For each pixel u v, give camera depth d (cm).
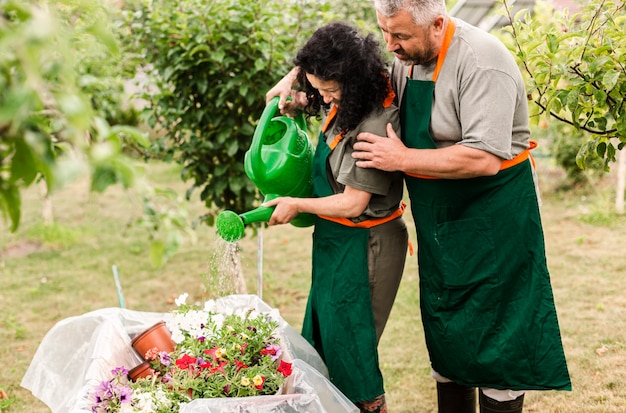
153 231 109
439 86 233
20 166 96
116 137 97
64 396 267
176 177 978
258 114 426
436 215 248
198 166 444
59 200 877
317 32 235
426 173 229
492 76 223
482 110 223
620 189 704
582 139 776
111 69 406
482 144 222
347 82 234
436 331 259
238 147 427
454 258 247
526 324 242
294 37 430
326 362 267
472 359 250
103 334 262
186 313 268
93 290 550
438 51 231
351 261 255
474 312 248
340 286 257
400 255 265
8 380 392
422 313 267
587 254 586
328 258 261
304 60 234
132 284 562
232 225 242
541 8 471
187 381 223
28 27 85
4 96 92
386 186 247
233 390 224
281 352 247
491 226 239
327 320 262
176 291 542
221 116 420
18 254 649
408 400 353
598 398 339
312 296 276
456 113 234
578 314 454
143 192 104
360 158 238
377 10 221
